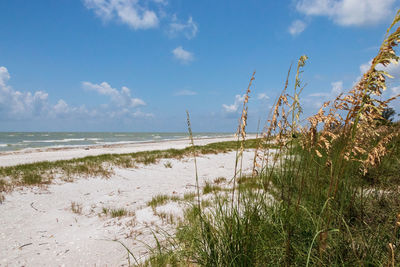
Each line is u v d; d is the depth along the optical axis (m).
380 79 1.31
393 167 3.00
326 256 2.00
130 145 34.16
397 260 1.77
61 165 12.77
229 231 2.42
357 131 1.54
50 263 3.89
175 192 8.48
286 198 2.53
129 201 7.83
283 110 1.88
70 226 5.70
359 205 2.66
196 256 2.81
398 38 1.20
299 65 1.72
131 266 3.42
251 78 2.02
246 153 18.45
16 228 5.45
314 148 1.67
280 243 2.27
